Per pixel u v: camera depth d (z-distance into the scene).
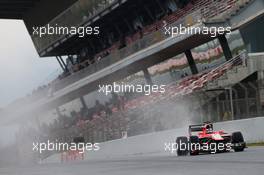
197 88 110.31
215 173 39.56
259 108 91.69
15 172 62.81
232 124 88.19
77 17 177.12
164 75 145.25
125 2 153.50
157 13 157.50
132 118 111.25
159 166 52.09
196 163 51.38
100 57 174.62
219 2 121.88
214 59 126.81
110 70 152.88
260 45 119.50
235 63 108.50
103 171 51.97
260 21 120.62
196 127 69.88
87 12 170.38
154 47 134.38
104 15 163.25
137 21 167.25
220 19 118.94
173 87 125.25
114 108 136.62
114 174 46.50
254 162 46.69
